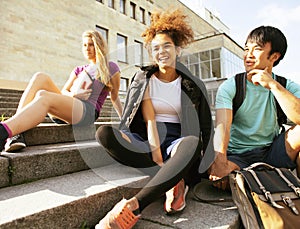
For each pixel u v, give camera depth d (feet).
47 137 7.02
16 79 33.58
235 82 6.04
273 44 5.79
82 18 44.34
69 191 4.54
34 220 3.55
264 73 5.61
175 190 4.81
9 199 4.12
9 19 33.47
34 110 5.56
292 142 5.40
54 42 38.96
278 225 4.05
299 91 5.87
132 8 57.52
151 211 5.01
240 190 4.69
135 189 5.25
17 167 4.99
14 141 5.32
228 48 58.95
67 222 3.96
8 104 12.67
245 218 4.47
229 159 5.67
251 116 6.01
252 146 6.08
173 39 5.39
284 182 4.67
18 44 34.19
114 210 3.91
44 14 37.91
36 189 4.66
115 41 51.29
